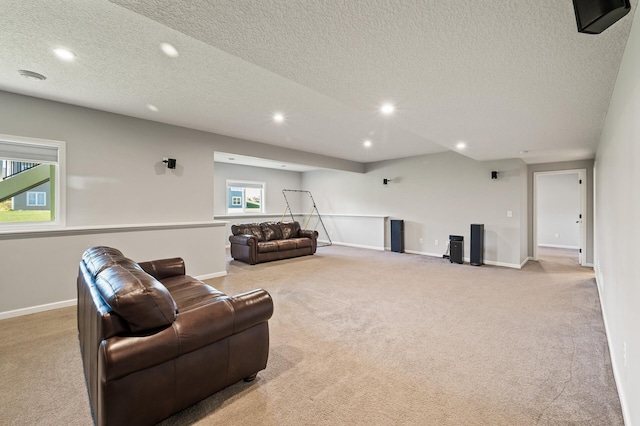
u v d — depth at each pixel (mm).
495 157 5387
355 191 8234
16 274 3002
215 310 1669
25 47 2170
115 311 1379
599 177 3861
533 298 3588
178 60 2373
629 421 1453
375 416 1588
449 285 4160
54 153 3373
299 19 1451
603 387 1849
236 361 1766
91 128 3566
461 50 1764
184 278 2812
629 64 1585
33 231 3080
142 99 3246
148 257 3904
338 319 2928
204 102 3330
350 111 3631
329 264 5641
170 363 1492
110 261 1870
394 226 7098
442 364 2111
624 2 1027
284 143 5473
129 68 2506
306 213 9555
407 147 5855
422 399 1730
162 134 4168
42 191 3400
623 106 1801
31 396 1748
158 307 1455
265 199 8742
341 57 1846
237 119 3979
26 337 2512
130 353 1342
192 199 4477
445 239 6387
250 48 1734
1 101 3021
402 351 2295
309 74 2082
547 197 8117
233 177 8008
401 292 3822
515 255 5434
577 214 7637
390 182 7398
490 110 2828
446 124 3312
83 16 1809
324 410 1634
